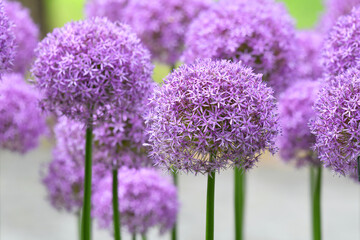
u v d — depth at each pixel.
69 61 2.75
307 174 11.01
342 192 9.98
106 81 2.82
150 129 2.57
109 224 4.01
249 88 2.38
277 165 11.59
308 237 7.65
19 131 4.03
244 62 3.45
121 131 3.29
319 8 12.48
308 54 4.48
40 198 9.20
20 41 4.09
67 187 4.16
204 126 2.36
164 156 2.48
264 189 10.10
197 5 4.49
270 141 2.44
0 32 2.71
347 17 3.06
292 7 12.65
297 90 3.90
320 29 4.95
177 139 2.37
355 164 2.48
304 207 9.13
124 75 2.87
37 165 11.06
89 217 3.07
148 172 4.04
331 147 2.48
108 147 3.37
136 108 3.01
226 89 2.37
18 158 11.58
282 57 3.62
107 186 4.04
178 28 4.40
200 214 8.55
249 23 3.53
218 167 2.39
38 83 2.92
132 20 4.55
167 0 4.42
